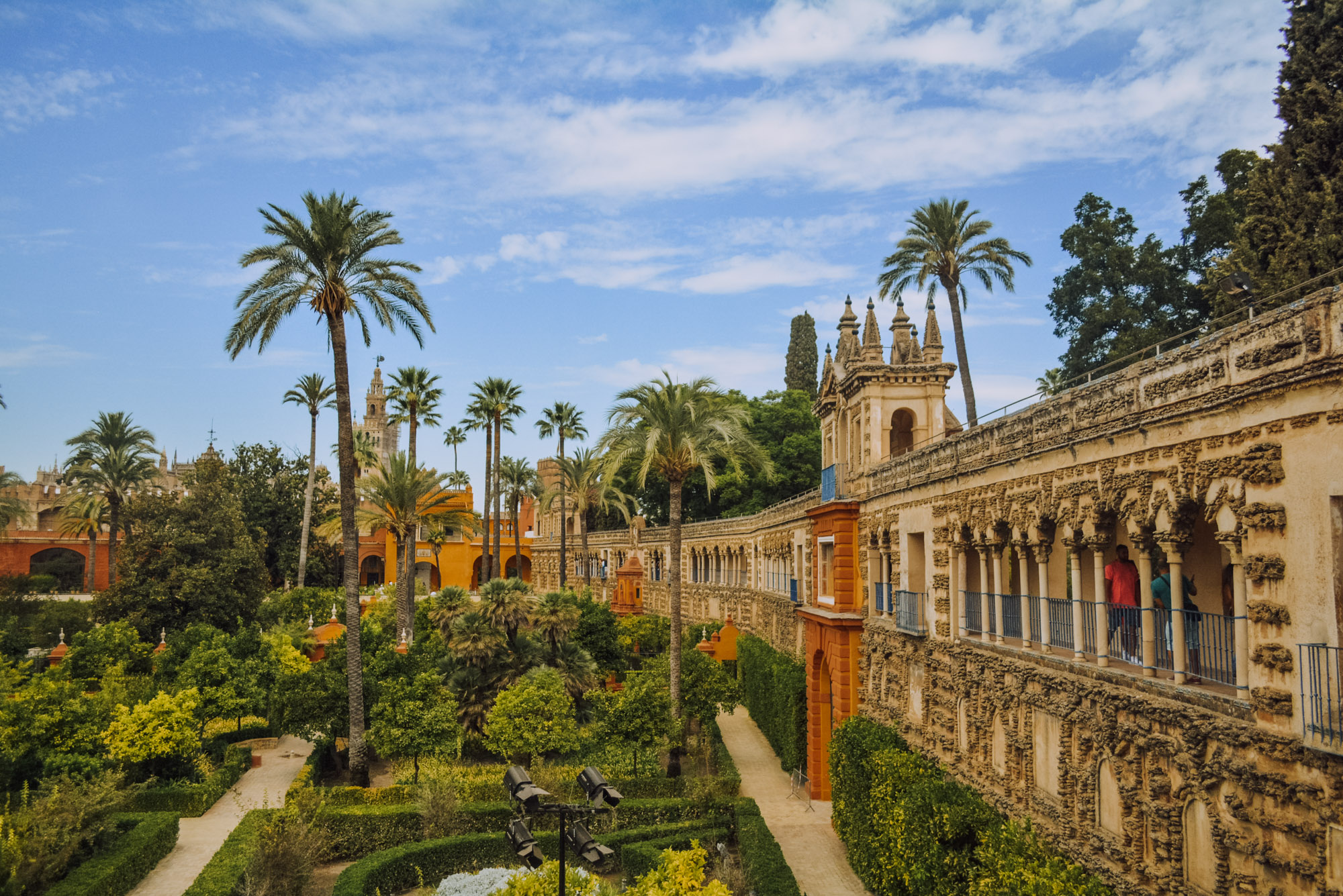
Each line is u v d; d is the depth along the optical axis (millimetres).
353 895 20578
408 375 64312
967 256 38656
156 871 22938
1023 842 13945
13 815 21125
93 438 66000
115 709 31344
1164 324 40031
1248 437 9820
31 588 68375
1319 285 25359
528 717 30234
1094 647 14094
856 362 28562
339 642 38938
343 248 30672
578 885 14695
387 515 53812
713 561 57969
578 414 74875
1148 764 11734
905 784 19328
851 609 28047
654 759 32938
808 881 22188
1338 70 26172
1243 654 10133
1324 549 8656
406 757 30672
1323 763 8570
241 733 37312
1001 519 16891
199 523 53312
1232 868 9984
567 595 37312
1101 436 12984
